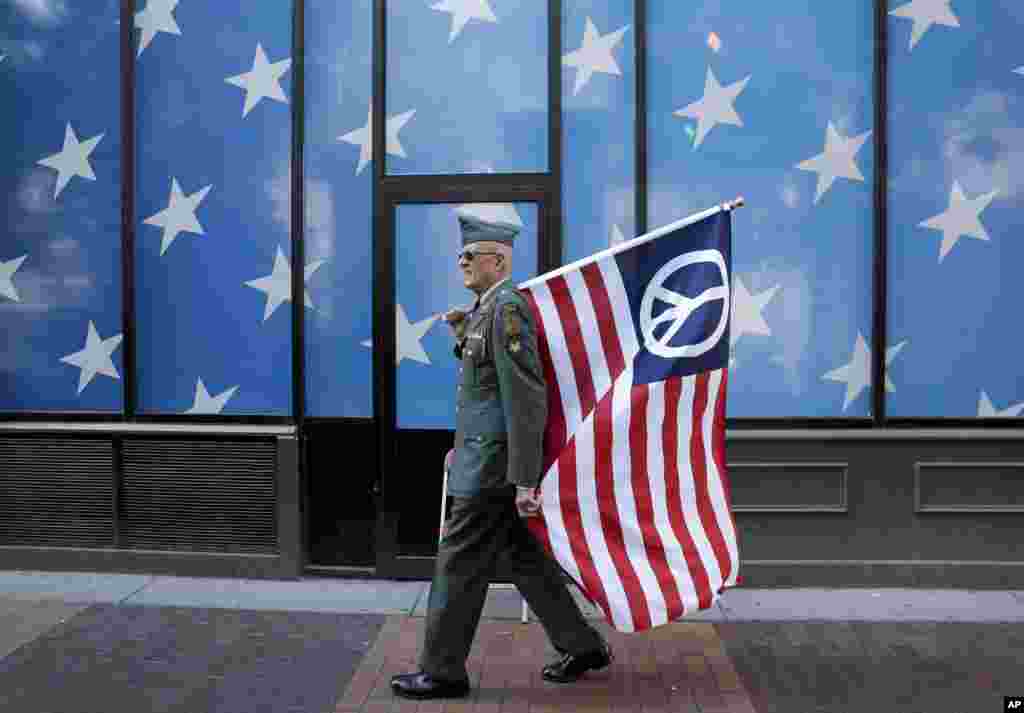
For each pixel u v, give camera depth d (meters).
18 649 4.55
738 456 5.51
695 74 5.54
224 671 4.30
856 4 5.47
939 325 5.49
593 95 5.57
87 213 5.82
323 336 5.71
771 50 5.51
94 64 5.80
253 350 5.75
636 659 4.45
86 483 5.83
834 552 5.51
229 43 5.72
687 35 5.53
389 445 5.66
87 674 4.26
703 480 4.18
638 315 4.16
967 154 5.45
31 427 5.84
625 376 4.12
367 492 5.69
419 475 5.66
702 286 4.19
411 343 5.66
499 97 5.61
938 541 5.48
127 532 5.81
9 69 5.85
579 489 4.02
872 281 5.50
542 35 5.58
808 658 4.46
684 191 5.55
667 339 4.16
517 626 4.88
